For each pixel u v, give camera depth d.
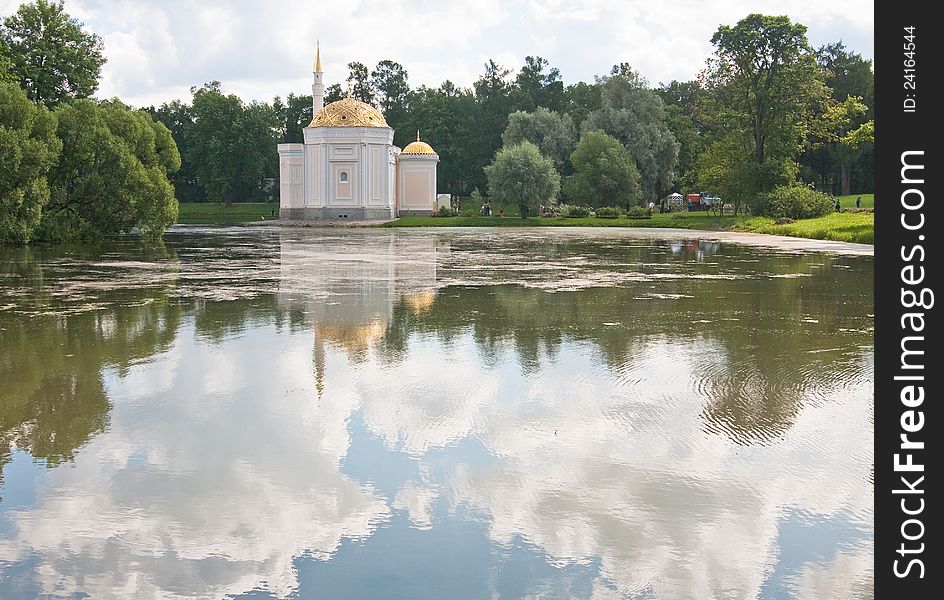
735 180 73.12
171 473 7.83
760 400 10.38
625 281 24.69
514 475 7.77
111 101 52.53
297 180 91.88
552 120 101.56
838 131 103.12
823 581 5.79
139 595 5.61
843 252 37.88
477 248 42.22
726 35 72.44
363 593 5.63
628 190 88.00
